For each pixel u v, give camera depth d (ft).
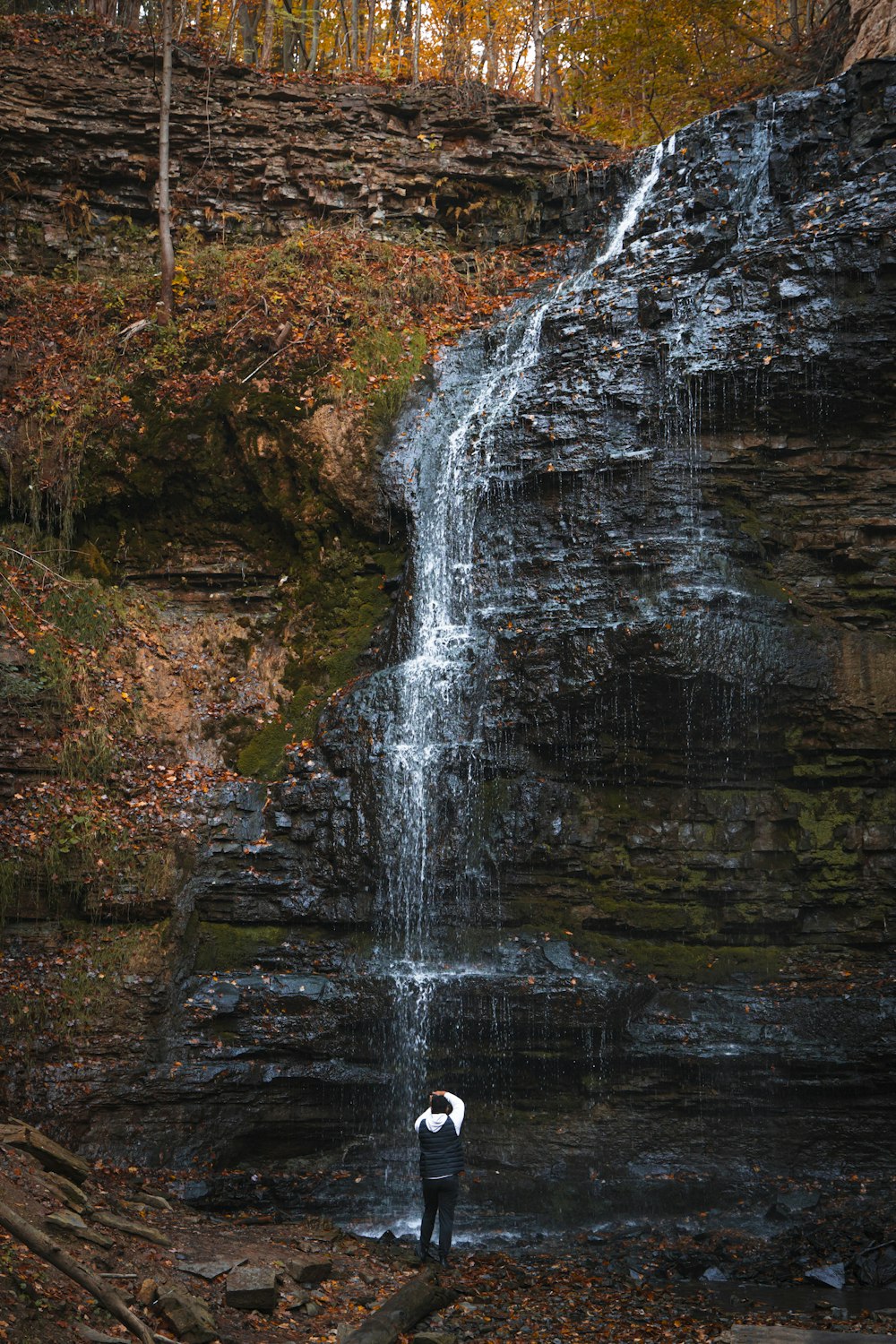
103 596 49.11
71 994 37.68
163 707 46.80
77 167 62.69
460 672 45.21
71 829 40.73
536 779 43.88
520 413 49.98
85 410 52.54
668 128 83.05
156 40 65.62
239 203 64.95
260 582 52.75
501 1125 38.86
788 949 41.57
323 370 53.72
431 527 50.21
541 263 64.80
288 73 68.03
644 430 47.93
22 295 58.18
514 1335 24.93
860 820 41.81
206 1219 31.89
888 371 45.83
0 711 43.06
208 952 41.16
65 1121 35.47
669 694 42.04
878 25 67.46
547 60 94.27
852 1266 29.94
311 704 49.11
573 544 47.29
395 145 66.18
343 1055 38.93
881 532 46.26
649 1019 39.11
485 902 42.68
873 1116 36.88
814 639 42.70
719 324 48.03
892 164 52.19
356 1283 27.94
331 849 43.14
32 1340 19.04
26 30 63.62
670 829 42.60
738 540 45.70
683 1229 34.60
